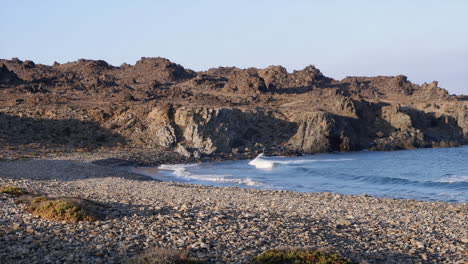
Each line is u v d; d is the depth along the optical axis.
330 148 111.62
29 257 14.22
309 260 14.42
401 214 26.91
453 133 141.75
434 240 19.64
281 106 153.25
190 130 104.25
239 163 83.50
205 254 15.60
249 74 198.88
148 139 106.00
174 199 29.56
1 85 162.88
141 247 16.05
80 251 15.17
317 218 23.98
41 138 98.62
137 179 51.91
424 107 164.00
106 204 25.16
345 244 18.34
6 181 37.94
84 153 85.06
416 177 59.81
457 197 42.03
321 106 143.25
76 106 125.38
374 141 122.12
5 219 19.56
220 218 22.12
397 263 15.85
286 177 60.06
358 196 37.69
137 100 146.88
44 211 20.48
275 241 18.02
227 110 112.88
